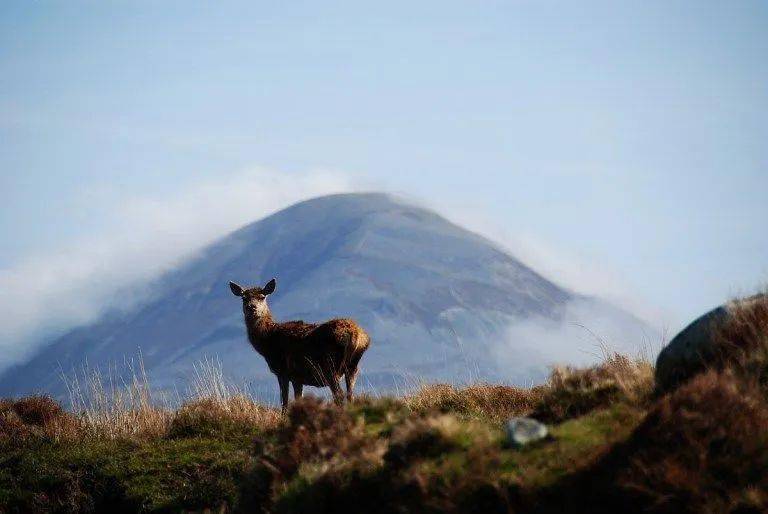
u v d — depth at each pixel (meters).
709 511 27.98
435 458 34.09
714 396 31.66
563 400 40.00
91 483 53.53
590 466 30.83
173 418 61.41
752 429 30.42
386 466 34.78
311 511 34.91
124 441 59.62
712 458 29.81
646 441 31.03
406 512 31.98
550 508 30.00
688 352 37.00
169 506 48.50
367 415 44.09
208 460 52.53
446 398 51.88
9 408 70.62
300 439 39.97
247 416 59.81
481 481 31.56
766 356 34.59
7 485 55.19
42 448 61.34
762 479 28.69
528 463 32.28
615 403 37.97
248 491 39.53
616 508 29.30
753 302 37.69
